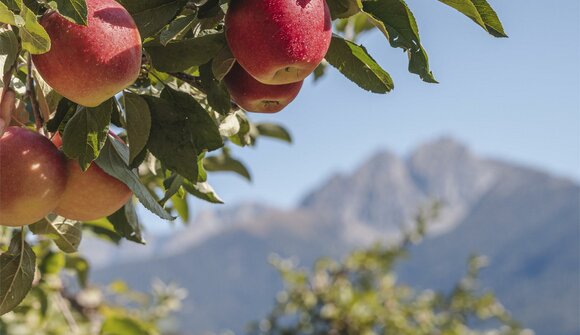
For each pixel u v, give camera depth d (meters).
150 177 3.39
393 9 2.02
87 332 5.21
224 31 2.08
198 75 2.42
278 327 10.15
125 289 5.82
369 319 10.03
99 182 2.13
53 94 2.25
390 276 10.95
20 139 2.06
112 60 1.93
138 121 2.14
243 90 2.17
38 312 4.53
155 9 2.09
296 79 2.03
